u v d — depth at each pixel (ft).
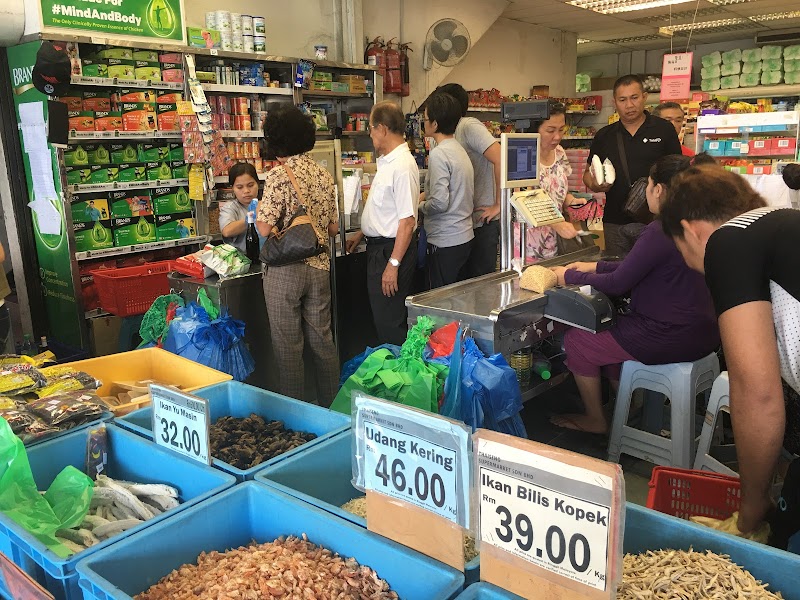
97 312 15.74
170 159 16.58
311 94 19.66
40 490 5.87
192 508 4.73
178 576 4.48
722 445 9.75
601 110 35.22
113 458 6.24
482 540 3.61
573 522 3.21
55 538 4.81
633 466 10.49
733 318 4.52
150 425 6.73
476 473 3.57
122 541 4.32
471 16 26.73
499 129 27.73
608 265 10.43
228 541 4.94
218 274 12.08
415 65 24.91
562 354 11.60
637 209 12.71
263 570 4.33
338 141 13.83
